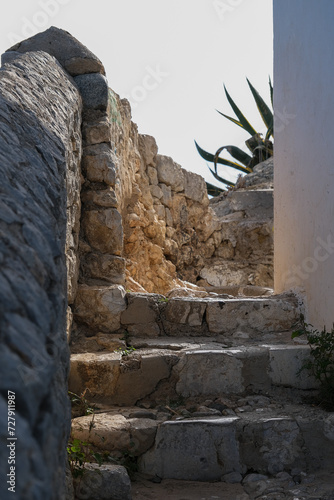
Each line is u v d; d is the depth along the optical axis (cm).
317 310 311
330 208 294
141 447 233
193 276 600
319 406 265
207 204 625
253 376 279
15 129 173
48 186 156
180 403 270
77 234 319
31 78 258
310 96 329
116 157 380
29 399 82
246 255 626
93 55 365
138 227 468
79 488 203
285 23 385
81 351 295
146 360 276
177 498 212
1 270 95
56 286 115
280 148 400
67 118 265
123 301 318
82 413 255
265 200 662
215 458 233
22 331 89
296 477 229
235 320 327
